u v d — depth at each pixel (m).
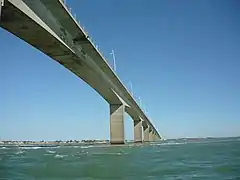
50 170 19.56
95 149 52.75
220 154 30.20
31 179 15.51
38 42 34.78
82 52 43.06
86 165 22.48
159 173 16.72
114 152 41.19
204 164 20.75
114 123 72.75
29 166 22.42
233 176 14.89
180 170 17.78
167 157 28.59
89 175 16.61
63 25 35.69
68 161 26.61
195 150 39.53
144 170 18.36
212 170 17.36
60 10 32.03
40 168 20.94
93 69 49.31
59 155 36.22
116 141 72.00
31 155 37.47
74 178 15.52
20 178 15.94
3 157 33.91
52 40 34.16
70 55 40.59
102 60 49.06
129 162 24.14
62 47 36.91
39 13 29.61
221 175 15.30
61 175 16.91
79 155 35.47
